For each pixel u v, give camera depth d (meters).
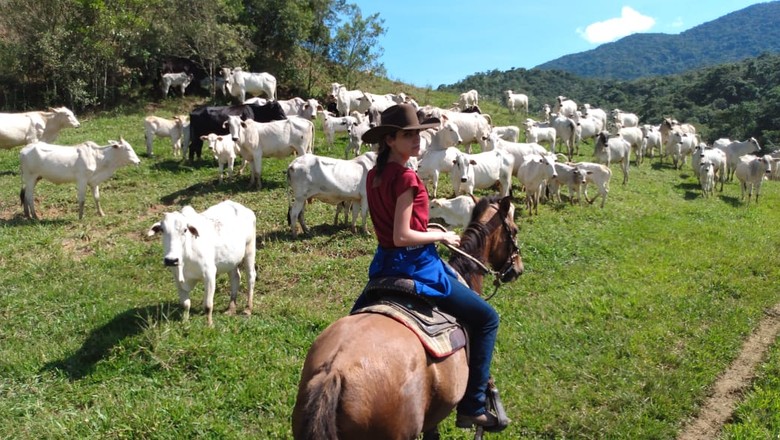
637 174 22.30
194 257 7.38
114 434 5.50
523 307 8.87
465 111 24.75
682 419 6.21
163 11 29.23
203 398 6.10
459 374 3.75
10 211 13.45
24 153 12.62
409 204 3.58
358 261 10.63
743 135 51.25
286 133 15.71
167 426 5.61
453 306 3.91
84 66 26.69
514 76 121.56
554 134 22.55
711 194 20.02
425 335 3.55
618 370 7.04
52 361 6.85
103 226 12.49
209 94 31.19
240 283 9.39
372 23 35.25
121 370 6.57
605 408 6.25
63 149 12.73
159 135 18.84
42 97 27.92
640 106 76.94
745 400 6.49
